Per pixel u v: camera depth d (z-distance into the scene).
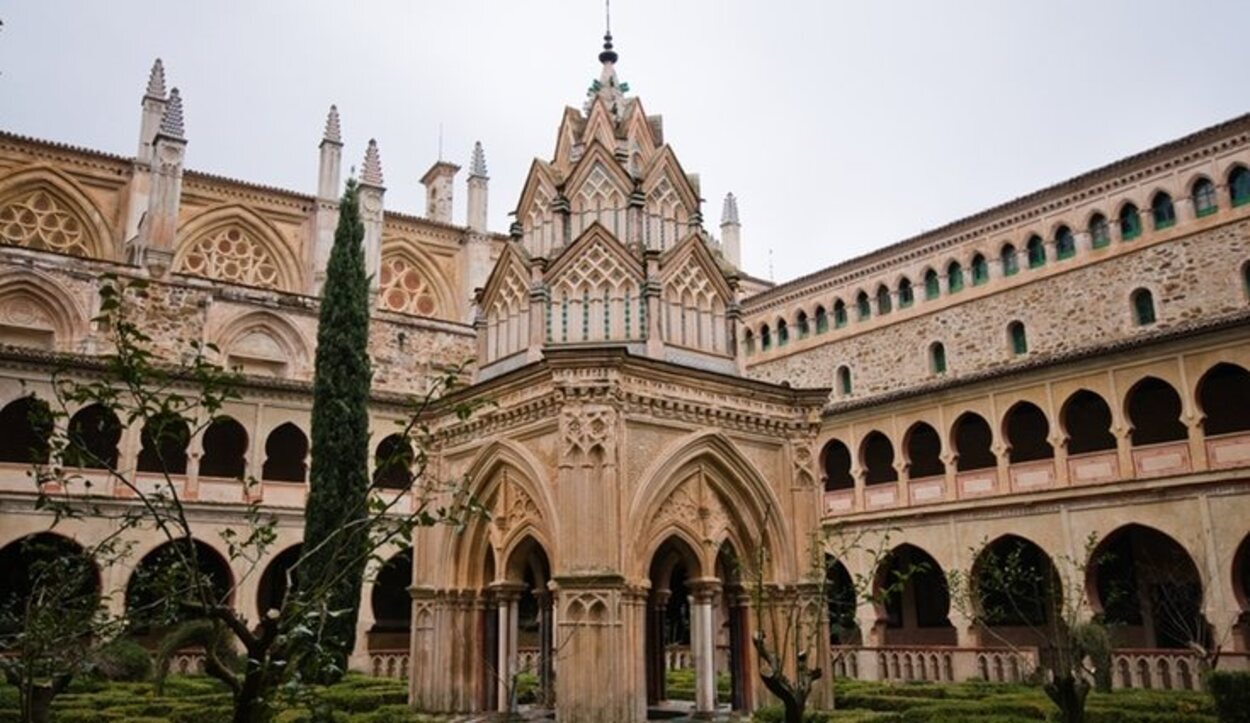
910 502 46.31
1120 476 38.69
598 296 22.64
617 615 18.91
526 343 23.33
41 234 52.59
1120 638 40.69
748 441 22.80
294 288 58.75
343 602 32.53
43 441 10.75
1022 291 48.47
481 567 22.73
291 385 47.25
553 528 20.03
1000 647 40.16
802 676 16.86
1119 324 44.25
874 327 55.72
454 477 23.22
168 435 10.41
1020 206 48.84
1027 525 41.28
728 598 22.80
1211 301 41.12
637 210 23.31
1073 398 41.16
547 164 25.12
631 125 24.84
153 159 51.12
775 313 62.41
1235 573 34.84
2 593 43.78
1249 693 20.64
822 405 24.09
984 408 44.00
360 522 10.98
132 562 42.06
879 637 45.75
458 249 66.06
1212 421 41.00
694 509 21.69
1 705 22.92
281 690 10.06
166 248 49.94
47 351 42.28
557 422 20.44
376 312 54.59
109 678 31.78
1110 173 45.19
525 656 36.19
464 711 22.22
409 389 54.78
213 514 44.66
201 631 29.95
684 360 22.62
